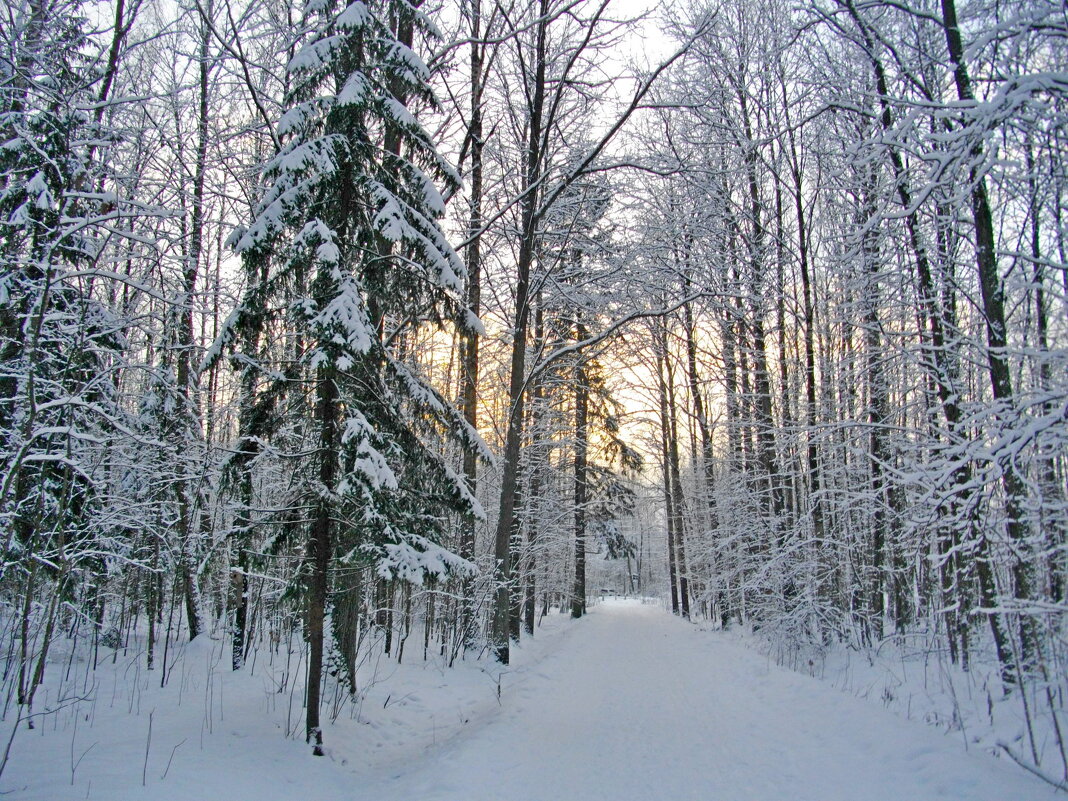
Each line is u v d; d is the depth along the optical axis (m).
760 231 14.98
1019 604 5.09
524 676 10.87
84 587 9.41
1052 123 5.52
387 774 6.40
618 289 15.49
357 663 11.13
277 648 11.73
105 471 9.23
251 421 6.81
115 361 7.68
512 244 14.70
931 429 8.27
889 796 4.66
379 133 7.68
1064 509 5.46
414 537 6.99
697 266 15.33
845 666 11.01
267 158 11.95
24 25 6.94
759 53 13.60
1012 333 7.56
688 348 20.95
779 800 4.82
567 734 7.03
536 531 19.41
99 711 6.89
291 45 10.83
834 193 11.68
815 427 10.29
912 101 6.21
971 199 7.01
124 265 9.65
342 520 6.55
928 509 7.47
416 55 7.01
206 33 10.88
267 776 5.56
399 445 7.13
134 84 9.65
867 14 8.91
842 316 11.16
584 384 21.06
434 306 7.52
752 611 15.80
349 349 6.28
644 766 5.86
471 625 13.77
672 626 21.30
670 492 28.19
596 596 49.38
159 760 5.42
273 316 6.71
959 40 6.85
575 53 12.15
